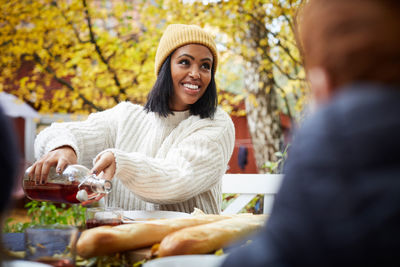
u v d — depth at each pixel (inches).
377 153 14.7
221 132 66.2
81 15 205.5
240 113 216.5
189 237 31.9
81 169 48.8
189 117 67.9
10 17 198.7
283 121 220.4
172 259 24.5
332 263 14.6
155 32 202.4
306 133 16.2
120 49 203.8
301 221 15.0
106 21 212.8
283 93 203.3
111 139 71.8
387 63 16.3
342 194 14.6
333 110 16.0
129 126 70.6
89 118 72.1
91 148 68.5
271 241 15.7
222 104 208.5
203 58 64.7
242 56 206.8
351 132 15.2
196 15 201.2
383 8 16.4
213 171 62.6
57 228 30.7
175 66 65.3
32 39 207.6
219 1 193.3
